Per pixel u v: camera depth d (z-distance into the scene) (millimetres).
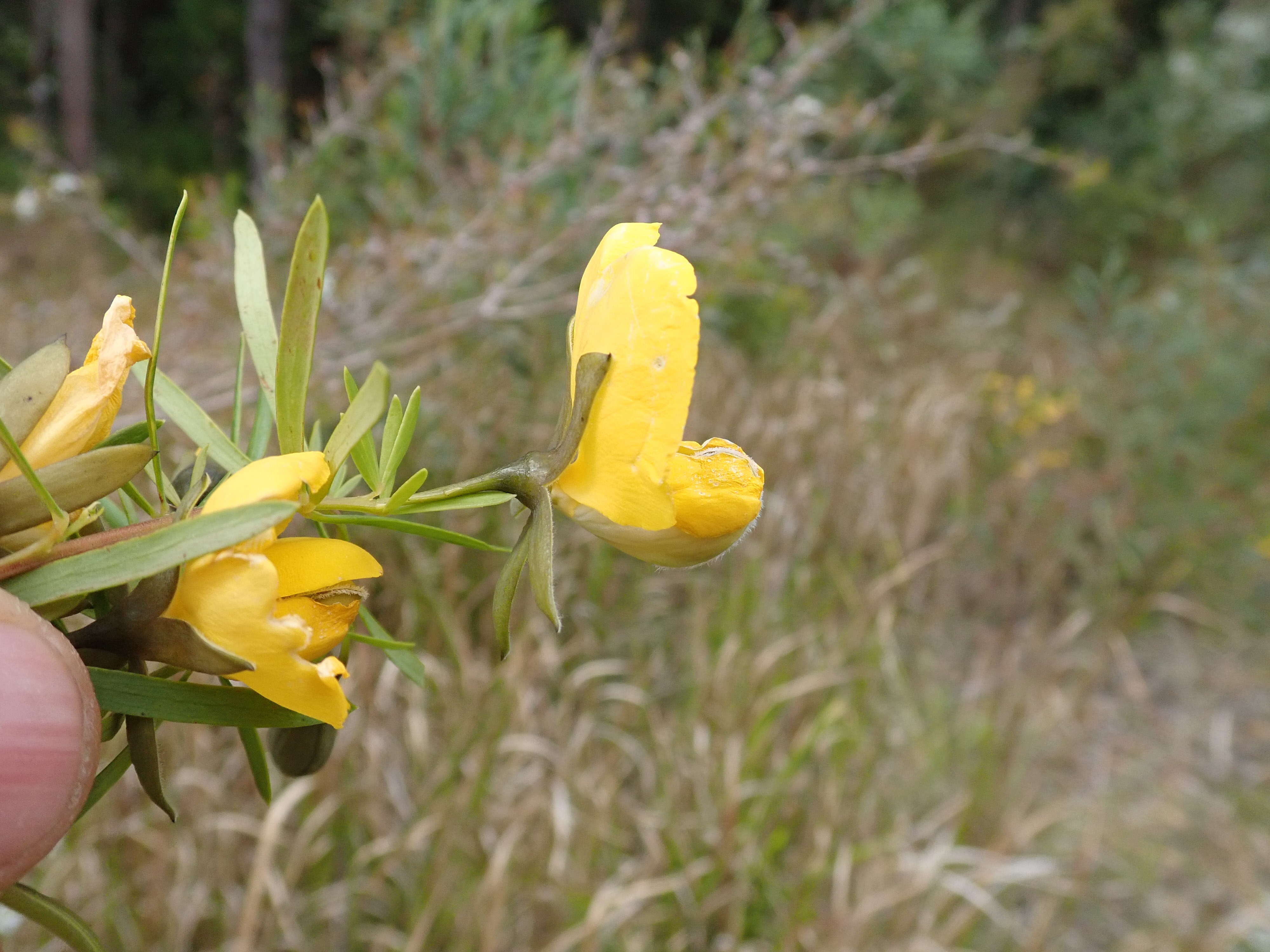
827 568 518
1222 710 556
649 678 425
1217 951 394
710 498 114
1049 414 685
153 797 107
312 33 1527
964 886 360
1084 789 482
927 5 1092
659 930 351
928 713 479
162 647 101
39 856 105
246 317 117
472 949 313
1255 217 1256
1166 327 746
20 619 100
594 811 354
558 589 410
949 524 611
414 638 379
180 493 117
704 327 571
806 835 383
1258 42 1378
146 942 298
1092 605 602
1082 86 1515
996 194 1390
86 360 109
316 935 319
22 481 100
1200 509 653
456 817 329
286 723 107
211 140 1507
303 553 104
